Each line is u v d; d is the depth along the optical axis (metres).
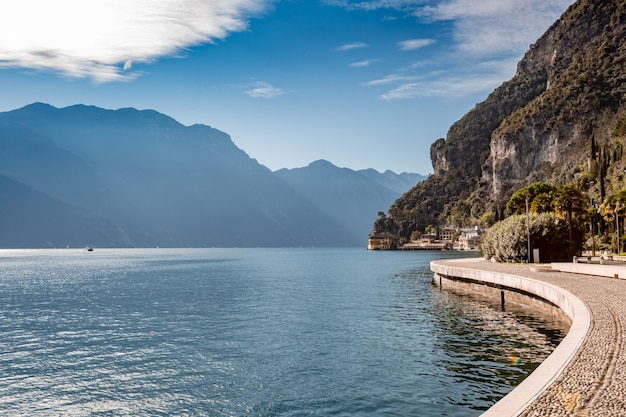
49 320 47.12
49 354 32.03
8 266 174.12
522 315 40.31
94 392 23.91
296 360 28.23
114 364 28.97
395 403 20.42
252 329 39.00
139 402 22.34
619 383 12.49
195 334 37.59
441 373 23.97
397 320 40.91
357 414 19.58
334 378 24.34
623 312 23.61
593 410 10.73
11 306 58.94
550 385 12.49
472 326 36.28
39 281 101.69
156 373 26.70
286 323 41.41
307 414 19.92
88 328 41.97
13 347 34.41
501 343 29.88
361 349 30.20
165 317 47.31
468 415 18.66
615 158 188.62
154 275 118.62
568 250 75.88
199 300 61.66
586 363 14.44
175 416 20.56
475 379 22.78
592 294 31.23
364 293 65.62
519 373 23.34
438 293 62.00
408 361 26.64
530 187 112.25
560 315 35.47
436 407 19.66
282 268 146.50
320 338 34.25
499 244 79.88
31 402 22.80
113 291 77.12
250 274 117.69
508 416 10.47
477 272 54.44
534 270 57.50
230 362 28.38
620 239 117.75
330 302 55.91
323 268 142.38
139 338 36.72
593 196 181.12
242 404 21.45
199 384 24.48
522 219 78.69
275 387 23.48
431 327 36.75
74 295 71.69
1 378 26.50
